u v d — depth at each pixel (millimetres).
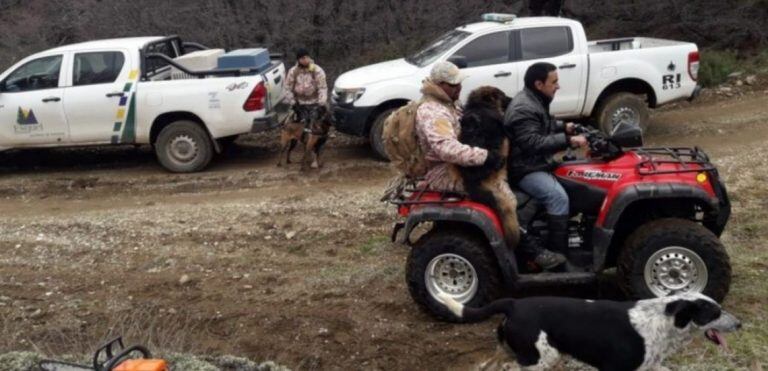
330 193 9656
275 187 10156
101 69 10969
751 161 9898
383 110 10906
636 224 6188
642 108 11000
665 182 5797
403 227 6535
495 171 5770
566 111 10930
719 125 11797
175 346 5914
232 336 6270
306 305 6711
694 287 5816
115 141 11062
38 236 8695
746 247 7258
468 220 5805
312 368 5797
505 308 4828
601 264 5855
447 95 5789
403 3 16078
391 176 10219
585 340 4586
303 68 10797
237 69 10914
